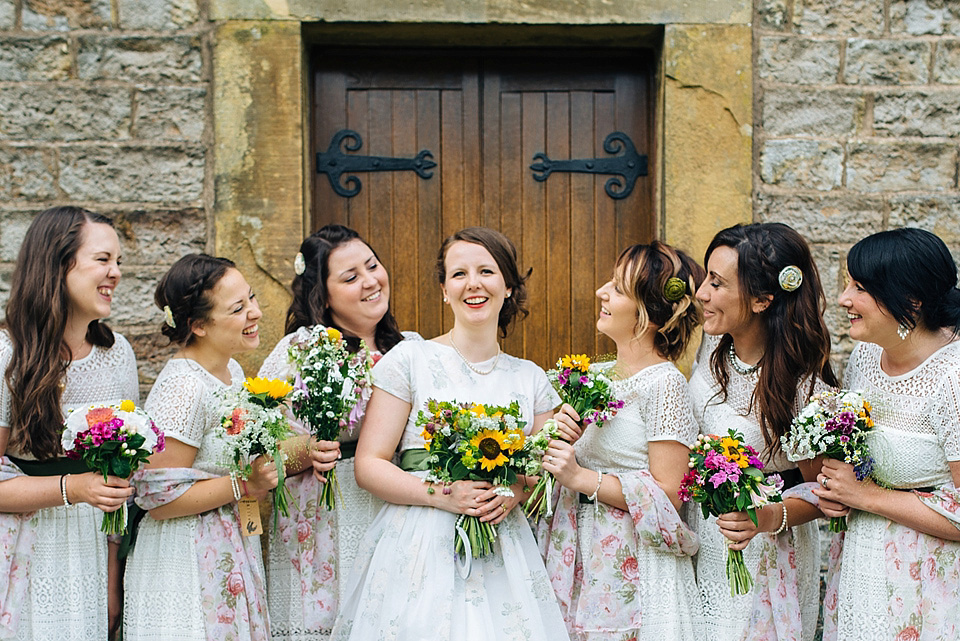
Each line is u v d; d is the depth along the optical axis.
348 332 2.90
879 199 3.52
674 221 3.48
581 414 2.55
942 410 2.35
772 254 2.54
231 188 3.37
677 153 3.47
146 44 3.36
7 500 2.41
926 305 2.35
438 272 2.72
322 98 3.61
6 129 3.31
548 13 3.41
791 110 3.50
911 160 3.53
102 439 2.30
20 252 2.56
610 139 3.68
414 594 2.41
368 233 3.62
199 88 3.37
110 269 2.58
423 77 3.65
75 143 3.34
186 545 2.54
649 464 2.60
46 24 3.33
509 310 2.71
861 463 2.39
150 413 2.57
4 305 3.29
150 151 3.36
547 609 2.49
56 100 3.33
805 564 2.65
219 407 2.54
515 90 3.67
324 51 3.60
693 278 2.70
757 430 2.60
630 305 2.62
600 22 3.43
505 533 2.52
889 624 2.40
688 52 3.46
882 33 3.52
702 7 3.46
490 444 2.37
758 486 2.38
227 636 2.52
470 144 3.65
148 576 2.54
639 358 2.67
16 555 2.47
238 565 2.57
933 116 3.53
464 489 2.44
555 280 3.66
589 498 2.62
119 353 2.75
